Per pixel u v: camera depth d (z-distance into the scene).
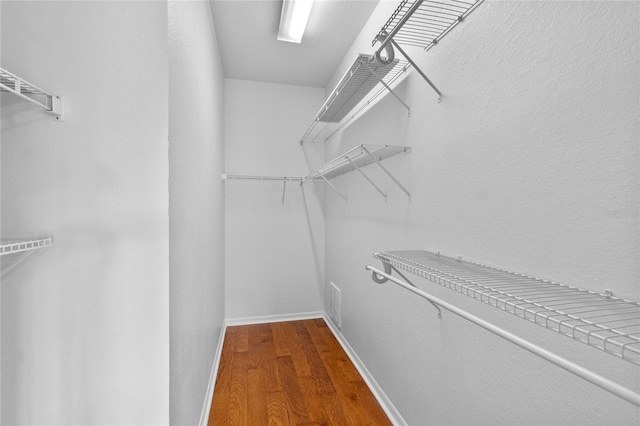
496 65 0.96
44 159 0.91
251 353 2.35
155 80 0.94
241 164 2.94
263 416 1.64
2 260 0.89
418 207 1.40
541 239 0.82
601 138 0.67
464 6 1.09
